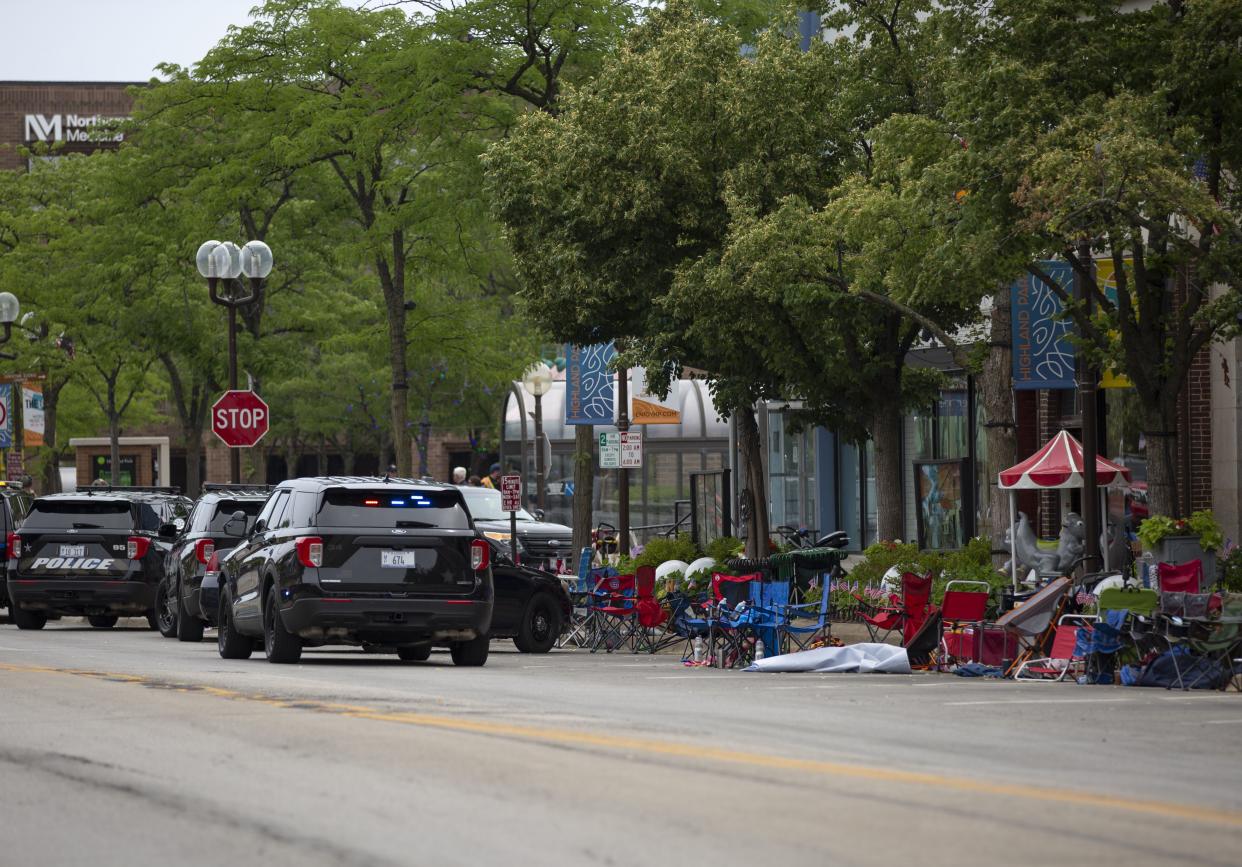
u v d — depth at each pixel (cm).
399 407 10788
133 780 2580
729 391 7531
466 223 10200
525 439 14988
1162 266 5953
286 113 10638
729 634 5969
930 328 6625
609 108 7156
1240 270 5519
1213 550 5831
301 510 5422
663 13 7644
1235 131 5644
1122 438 7744
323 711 3553
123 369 15700
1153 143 4944
